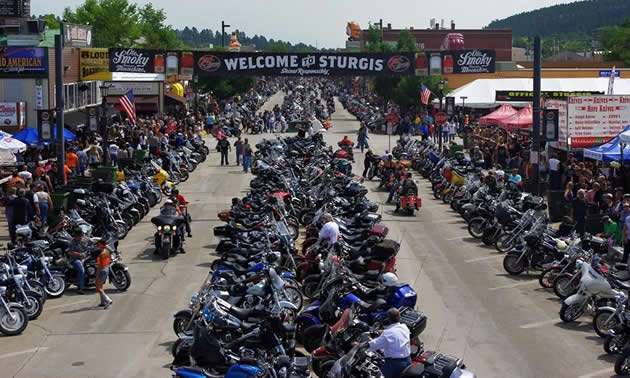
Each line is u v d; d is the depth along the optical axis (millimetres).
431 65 35375
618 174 28125
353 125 78875
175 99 66688
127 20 88188
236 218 21938
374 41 108312
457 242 24469
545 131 29078
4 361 13656
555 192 27547
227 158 47000
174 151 41250
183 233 22734
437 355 10883
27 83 42656
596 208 24828
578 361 13703
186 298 17750
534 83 28828
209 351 11789
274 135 65688
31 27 44281
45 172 28641
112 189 25656
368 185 37500
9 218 23328
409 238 25094
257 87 138250
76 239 18406
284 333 12461
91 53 45969
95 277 18172
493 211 24172
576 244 18234
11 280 15969
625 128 29938
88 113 33156
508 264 20234
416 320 12656
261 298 14297
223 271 15711
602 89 55750
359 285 14352
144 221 27812
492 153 40281
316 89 181000
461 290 18594
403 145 47812
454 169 32656
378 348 11062
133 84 61250
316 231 21297
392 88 78188
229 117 73250
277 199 23797
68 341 14758
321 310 14203
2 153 28500
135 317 16312
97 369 13234
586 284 15633
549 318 16344
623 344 13969
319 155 39031
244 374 10844
